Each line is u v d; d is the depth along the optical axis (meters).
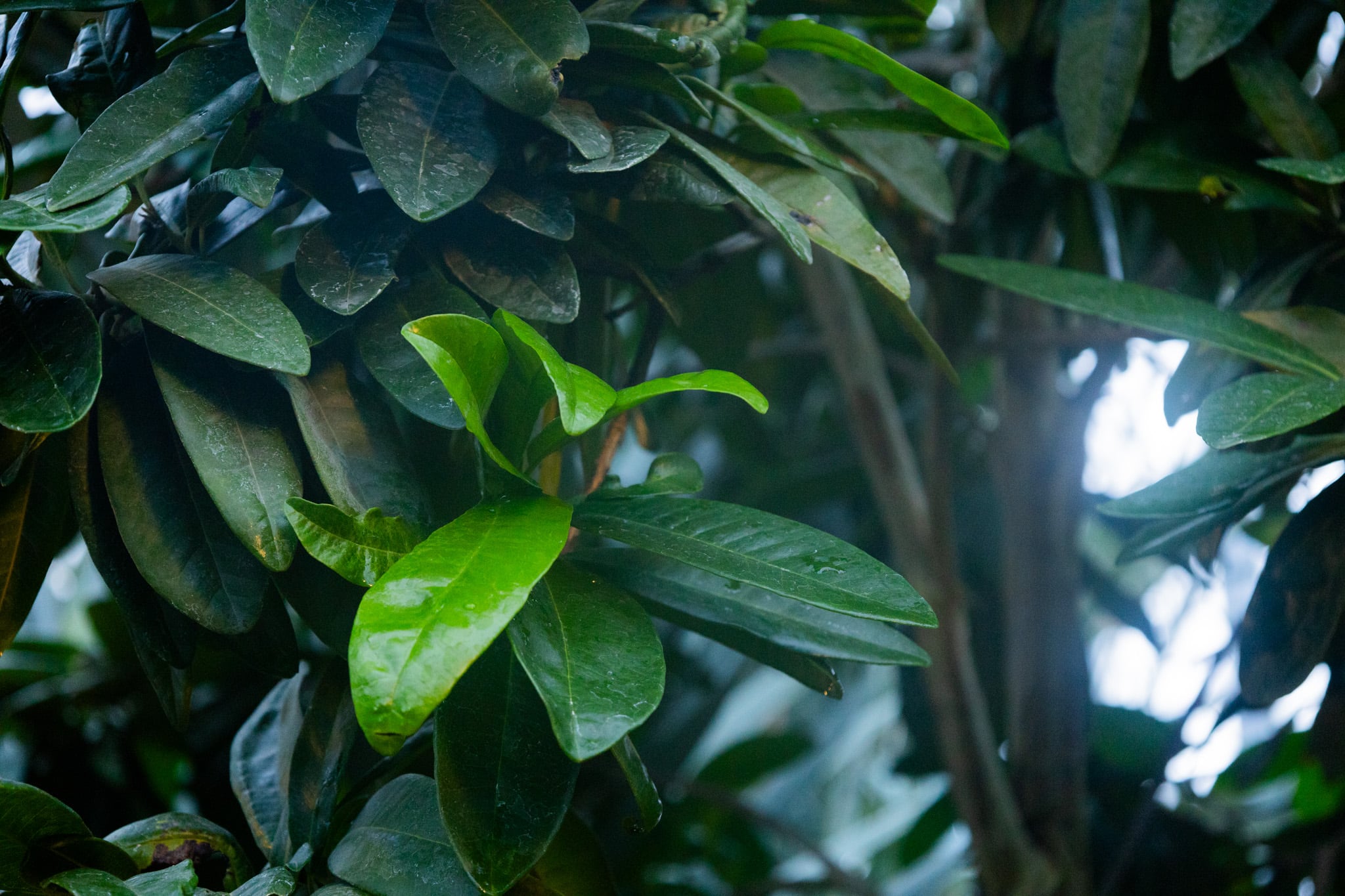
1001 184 1.32
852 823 3.39
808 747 2.41
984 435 2.17
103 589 2.11
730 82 1.10
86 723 1.60
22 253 1.02
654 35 0.98
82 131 1.00
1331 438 1.04
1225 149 1.16
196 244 1.01
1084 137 1.15
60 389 0.91
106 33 1.00
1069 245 1.38
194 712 1.66
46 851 0.95
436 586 0.88
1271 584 1.05
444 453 1.08
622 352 1.28
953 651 1.57
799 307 2.20
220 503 0.94
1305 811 1.89
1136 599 2.08
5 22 1.02
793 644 0.99
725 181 0.99
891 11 1.12
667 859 2.14
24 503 1.00
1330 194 1.13
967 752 1.55
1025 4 1.26
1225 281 1.52
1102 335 1.42
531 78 0.96
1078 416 1.67
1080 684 1.68
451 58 0.97
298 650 1.02
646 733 2.18
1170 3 1.21
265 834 1.05
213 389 0.96
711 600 1.01
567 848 1.01
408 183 0.95
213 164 0.98
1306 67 1.29
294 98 0.92
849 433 2.41
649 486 0.99
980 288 1.61
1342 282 1.14
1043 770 1.64
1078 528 1.75
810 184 1.03
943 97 1.01
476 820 0.92
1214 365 1.11
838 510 2.42
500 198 0.98
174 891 0.92
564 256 0.99
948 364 1.05
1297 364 1.04
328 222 0.99
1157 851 1.83
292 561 0.98
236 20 1.00
